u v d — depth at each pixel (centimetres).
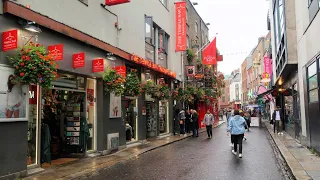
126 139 1475
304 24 1297
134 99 1573
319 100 1052
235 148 1169
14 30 713
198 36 3294
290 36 1538
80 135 1110
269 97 3616
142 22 1644
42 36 873
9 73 745
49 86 782
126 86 1307
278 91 2461
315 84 1116
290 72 1855
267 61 3472
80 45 1066
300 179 719
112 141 1245
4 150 728
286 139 1698
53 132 1088
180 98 2202
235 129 1112
